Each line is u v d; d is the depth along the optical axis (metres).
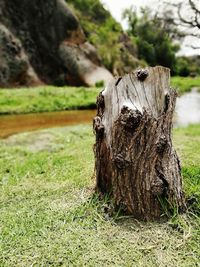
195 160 5.31
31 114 15.12
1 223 3.43
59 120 13.43
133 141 3.25
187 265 2.75
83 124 11.90
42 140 8.26
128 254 2.88
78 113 15.52
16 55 24.78
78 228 3.28
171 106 3.37
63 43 27.84
